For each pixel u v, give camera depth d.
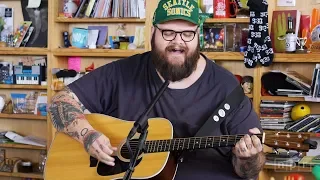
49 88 3.91
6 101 4.25
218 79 2.11
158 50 2.01
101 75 2.26
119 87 2.21
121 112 2.19
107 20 3.80
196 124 2.07
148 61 2.20
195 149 2.02
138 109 2.17
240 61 3.70
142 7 3.73
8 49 4.02
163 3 2.00
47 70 3.92
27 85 4.03
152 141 2.01
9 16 4.17
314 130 3.29
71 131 2.10
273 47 3.42
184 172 2.07
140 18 3.73
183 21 1.96
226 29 3.59
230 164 2.06
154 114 2.12
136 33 3.83
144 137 1.77
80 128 2.09
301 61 3.34
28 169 4.10
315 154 3.40
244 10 3.53
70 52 3.85
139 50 3.69
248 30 3.50
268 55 3.35
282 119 3.40
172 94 2.10
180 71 2.00
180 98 2.09
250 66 3.40
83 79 2.27
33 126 4.26
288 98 3.38
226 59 3.54
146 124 1.78
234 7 3.55
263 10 3.34
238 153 1.83
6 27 4.17
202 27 3.56
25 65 4.11
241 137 1.88
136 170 2.04
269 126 3.42
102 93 2.25
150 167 2.04
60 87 3.88
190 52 1.99
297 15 3.36
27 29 4.07
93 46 3.87
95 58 4.03
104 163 2.11
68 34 4.03
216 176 2.04
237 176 2.03
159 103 2.11
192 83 2.10
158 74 2.14
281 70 3.56
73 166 2.20
